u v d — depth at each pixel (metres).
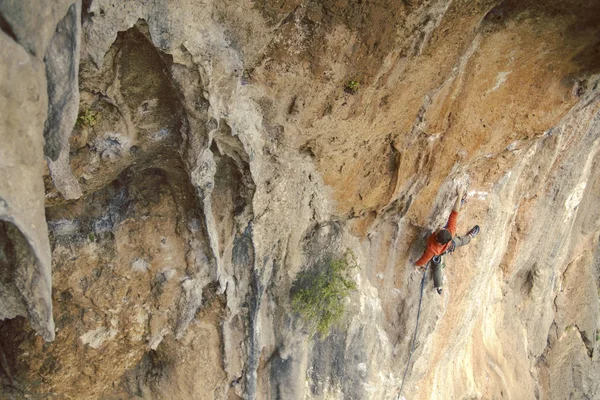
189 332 6.00
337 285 6.54
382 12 4.28
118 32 3.35
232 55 3.89
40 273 2.91
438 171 6.79
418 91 5.50
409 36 4.61
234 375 6.57
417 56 4.96
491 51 5.71
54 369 5.24
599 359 14.51
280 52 4.22
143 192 5.08
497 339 10.81
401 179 6.46
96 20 3.00
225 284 5.62
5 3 2.27
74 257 5.17
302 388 7.11
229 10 3.68
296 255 6.38
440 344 8.58
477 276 8.56
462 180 7.44
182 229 5.25
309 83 4.56
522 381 11.24
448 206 7.47
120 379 6.05
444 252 7.34
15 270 2.96
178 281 5.48
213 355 6.25
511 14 5.34
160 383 6.14
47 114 2.81
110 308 5.33
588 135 8.91
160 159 4.57
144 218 5.17
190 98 3.83
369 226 7.05
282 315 6.60
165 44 3.39
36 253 2.77
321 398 7.25
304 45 4.25
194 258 5.39
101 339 5.41
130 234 5.20
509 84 6.28
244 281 5.93
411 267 7.65
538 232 10.28
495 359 10.62
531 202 9.64
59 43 2.66
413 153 6.32
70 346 5.29
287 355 6.80
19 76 2.39
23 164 2.55
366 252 7.34
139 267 5.31
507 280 10.66
